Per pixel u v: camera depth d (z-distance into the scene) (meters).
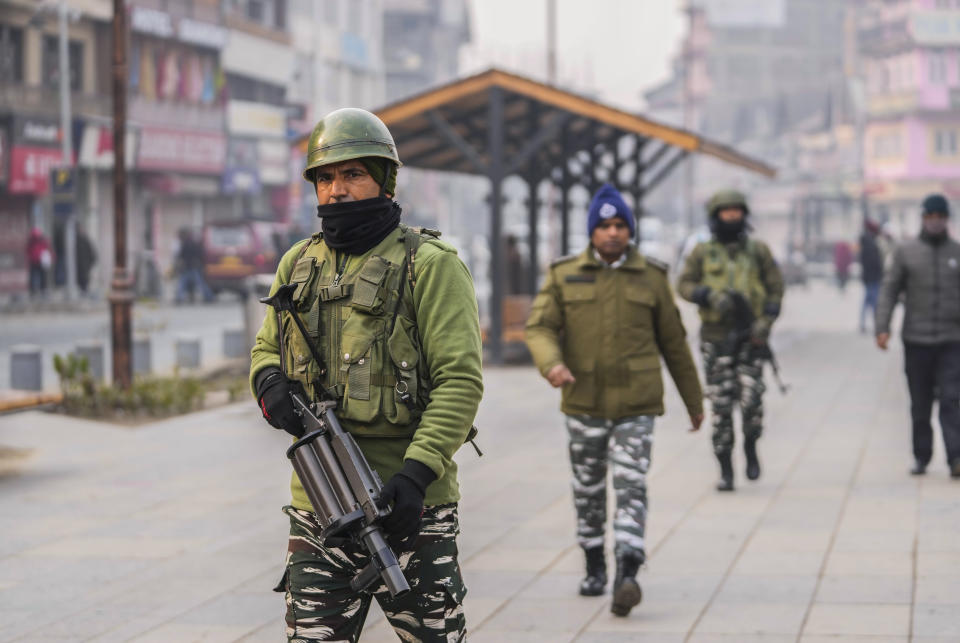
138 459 11.98
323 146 4.03
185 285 39.41
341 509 3.83
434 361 4.02
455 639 4.14
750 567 7.72
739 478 10.71
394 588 3.72
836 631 6.41
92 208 45.31
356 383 4.02
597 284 7.10
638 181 25.39
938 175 99.62
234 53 55.69
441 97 20.44
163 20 48.47
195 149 51.53
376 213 4.10
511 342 21.53
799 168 113.50
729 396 10.16
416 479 3.85
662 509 9.48
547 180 25.59
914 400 10.64
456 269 4.09
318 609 4.05
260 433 13.61
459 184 111.19
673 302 7.16
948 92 99.31
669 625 6.60
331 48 70.50
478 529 8.88
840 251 47.53
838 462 11.39
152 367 18.72
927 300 10.44
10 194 40.97
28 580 7.64
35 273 36.75
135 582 7.58
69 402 14.79
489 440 12.97
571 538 8.59
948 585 7.19
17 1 41.25
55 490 10.46
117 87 15.86
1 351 23.14
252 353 4.31
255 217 56.44
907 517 8.98
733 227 10.24
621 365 7.02
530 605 7.00
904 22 100.94
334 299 4.07
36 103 41.84
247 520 9.33
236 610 6.99
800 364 20.83
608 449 7.15
